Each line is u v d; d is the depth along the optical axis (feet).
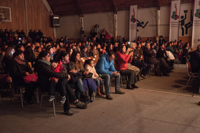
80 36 57.41
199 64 15.47
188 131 7.95
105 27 52.39
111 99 12.62
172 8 41.04
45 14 58.29
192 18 39.34
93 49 22.17
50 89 9.66
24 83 11.28
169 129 8.14
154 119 9.22
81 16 55.57
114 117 9.54
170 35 42.22
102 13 52.19
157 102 11.85
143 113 10.02
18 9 50.67
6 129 8.39
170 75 21.75
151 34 45.42
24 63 12.05
